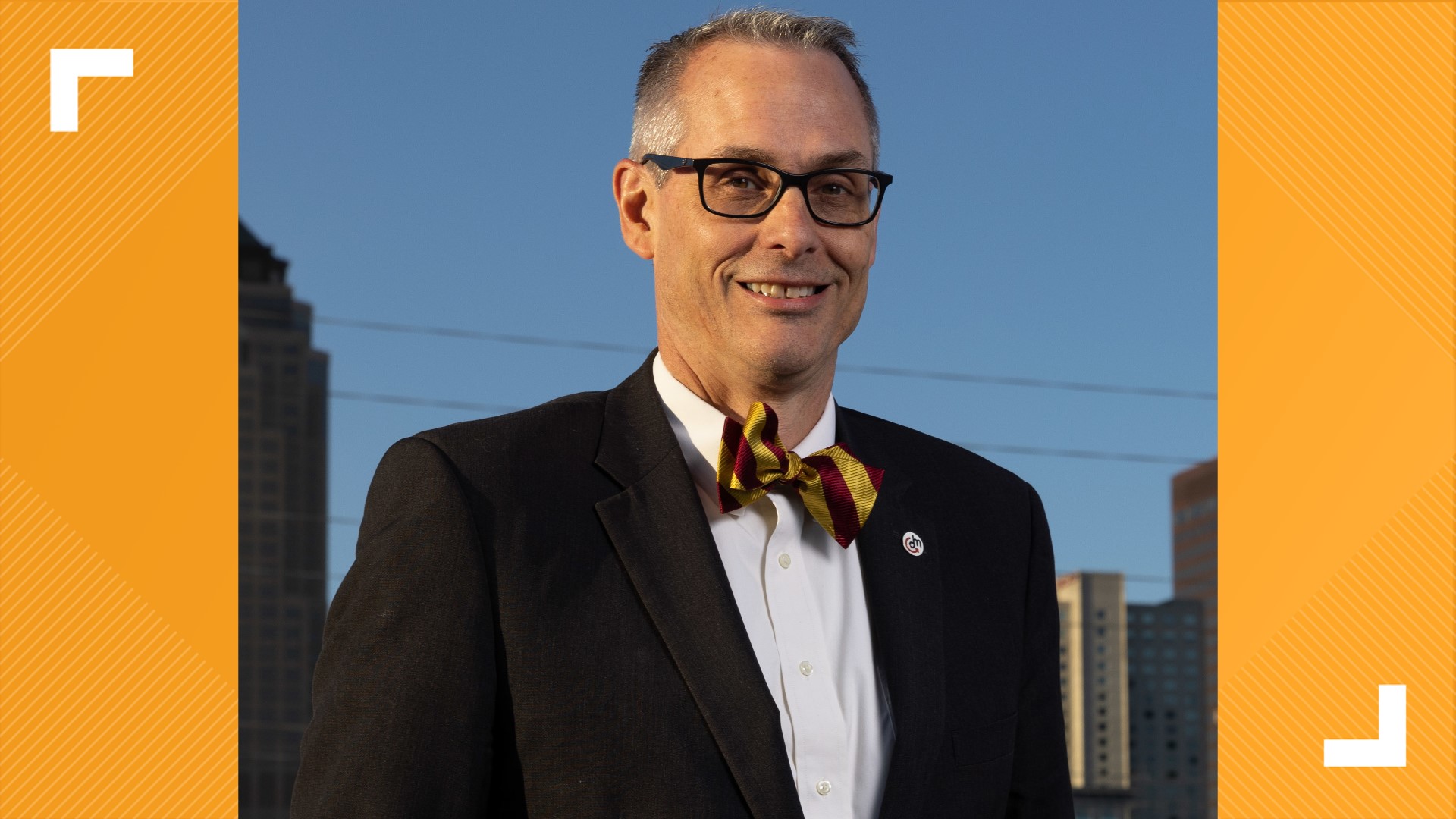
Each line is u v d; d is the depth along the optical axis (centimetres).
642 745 172
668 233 195
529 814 172
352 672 176
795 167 189
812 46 196
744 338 189
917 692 188
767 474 190
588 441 195
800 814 172
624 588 181
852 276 193
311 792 173
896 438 223
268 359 7219
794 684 184
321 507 7100
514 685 175
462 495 182
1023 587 214
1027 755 213
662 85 199
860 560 198
